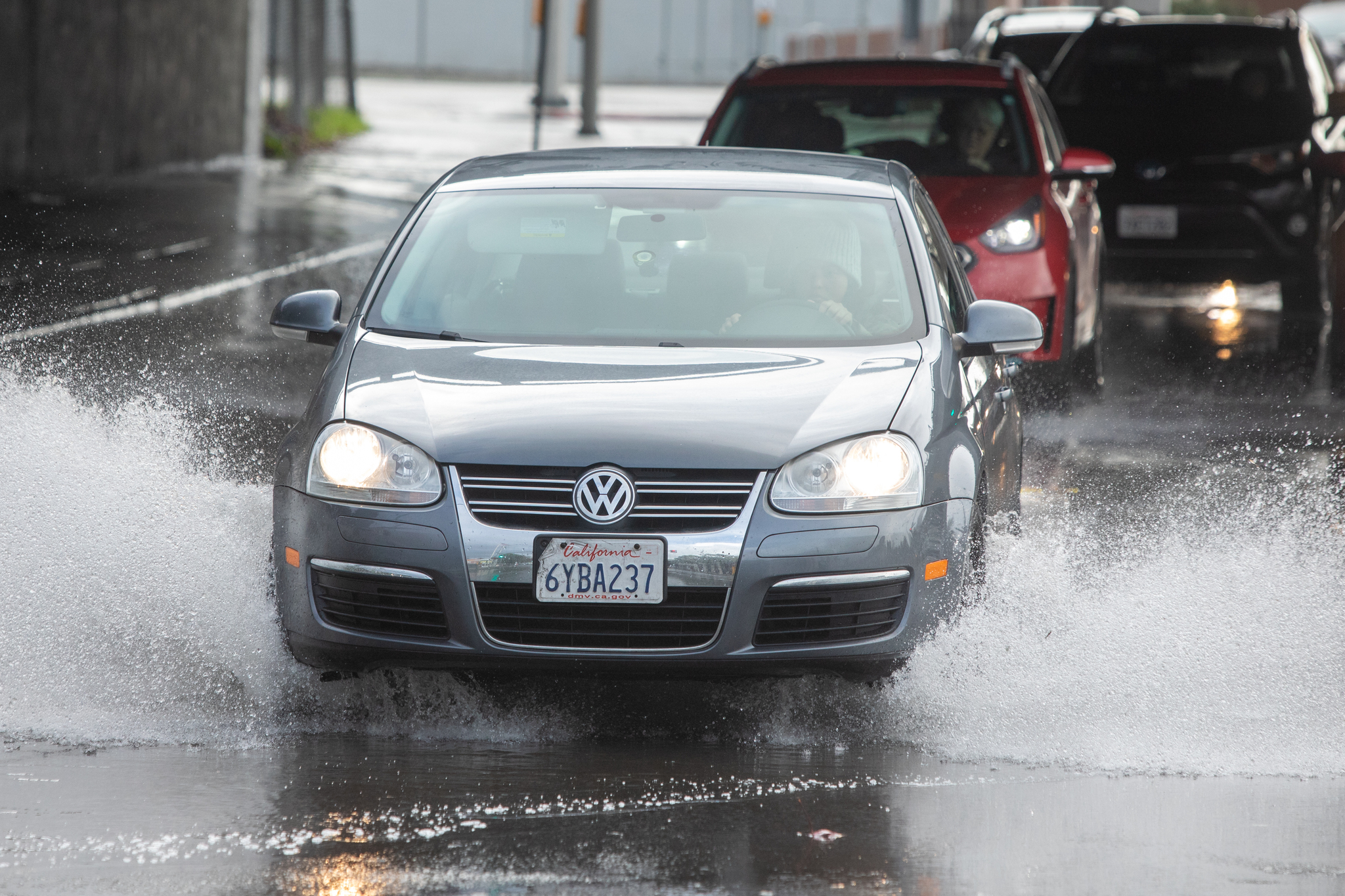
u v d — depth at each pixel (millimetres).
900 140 38438
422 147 108188
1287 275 50938
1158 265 51344
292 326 21234
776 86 39812
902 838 14570
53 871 13570
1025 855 14188
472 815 15039
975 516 18984
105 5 80562
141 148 84875
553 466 17406
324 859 13906
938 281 21750
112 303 47719
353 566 17578
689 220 22188
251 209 72750
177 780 15930
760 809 15305
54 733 17328
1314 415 36188
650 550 17219
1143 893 13383
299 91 105750
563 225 22203
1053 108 52062
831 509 17469
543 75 96312
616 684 19344
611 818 15000
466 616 17281
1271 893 13414
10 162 73625
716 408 18141
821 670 17609
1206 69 51906
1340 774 16547
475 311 20969
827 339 20391
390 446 17828
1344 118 50625
